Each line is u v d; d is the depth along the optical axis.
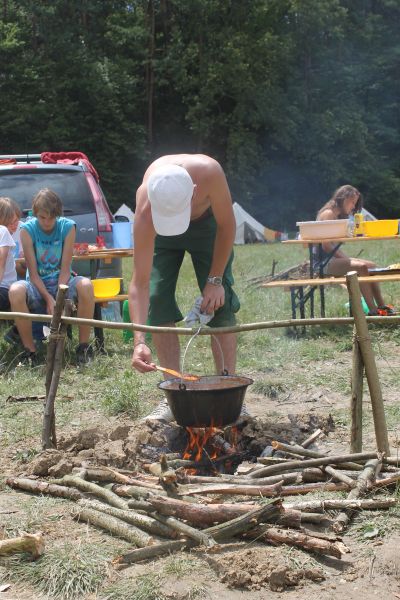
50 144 37.16
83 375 6.40
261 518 3.04
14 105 36.25
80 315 6.92
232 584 2.75
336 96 44.38
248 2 42.56
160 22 43.53
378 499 3.36
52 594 2.75
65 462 3.83
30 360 6.71
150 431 4.38
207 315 4.58
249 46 41.66
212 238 4.71
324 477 3.66
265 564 2.81
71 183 9.49
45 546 3.06
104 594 2.73
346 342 7.30
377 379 3.77
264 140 43.50
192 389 3.86
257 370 6.44
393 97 46.44
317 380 6.00
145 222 3.99
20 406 5.48
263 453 4.03
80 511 3.34
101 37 40.88
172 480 3.31
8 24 36.56
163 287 4.82
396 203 43.94
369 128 45.44
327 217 8.57
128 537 3.10
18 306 6.89
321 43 44.94
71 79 37.53
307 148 42.75
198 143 41.69
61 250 7.01
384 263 13.94
